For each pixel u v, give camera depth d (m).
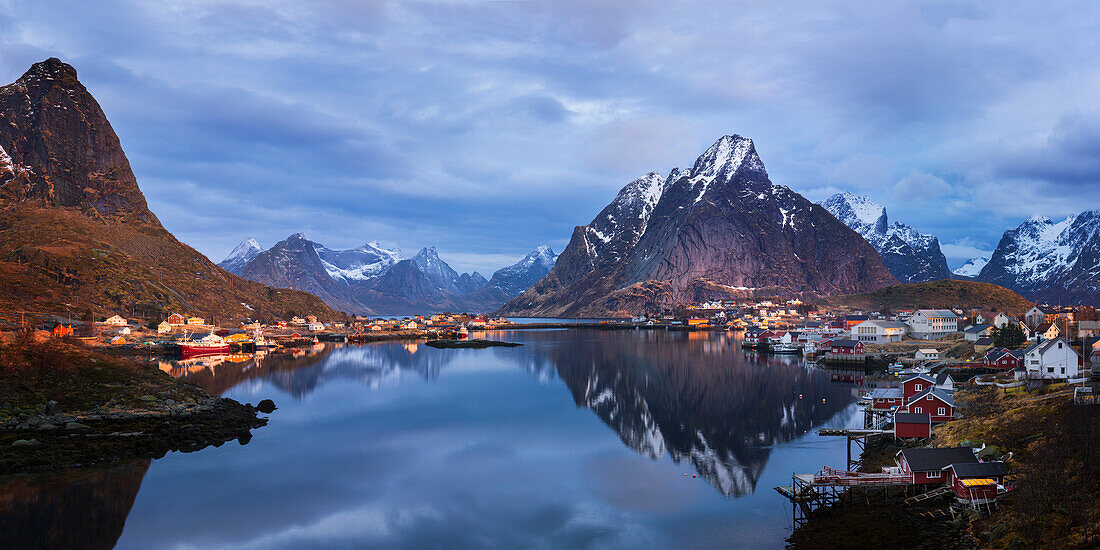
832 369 171.12
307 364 190.12
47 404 92.06
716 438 92.19
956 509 54.94
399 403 121.75
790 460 80.00
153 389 106.00
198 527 59.34
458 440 92.25
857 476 62.38
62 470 74.44
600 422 103.81
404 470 77.50
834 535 53.53
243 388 139.25
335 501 66.69
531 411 113.62
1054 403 78.25
